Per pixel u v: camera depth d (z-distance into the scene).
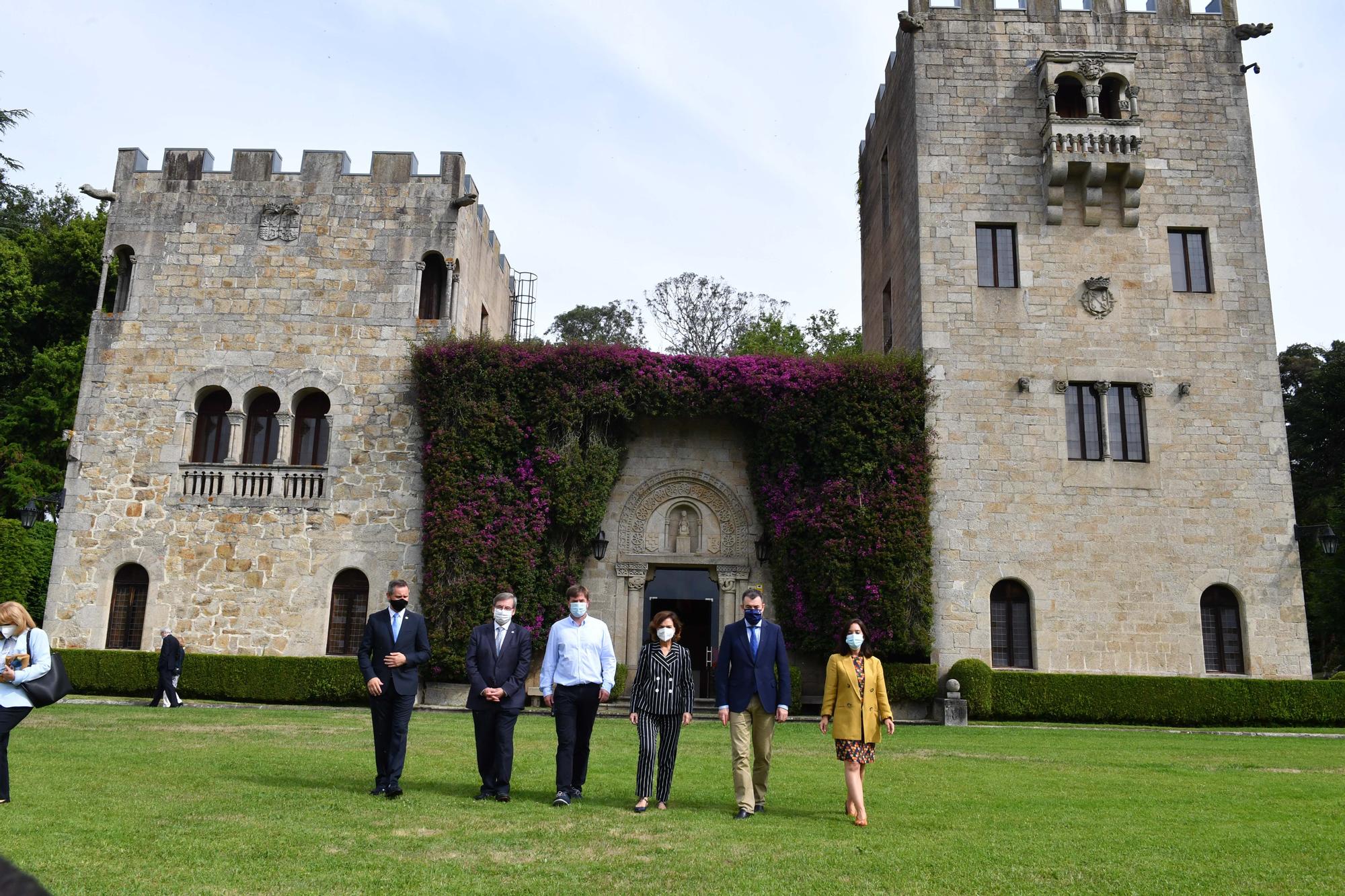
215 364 28.25
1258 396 27.36
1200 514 26.72
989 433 27.08
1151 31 29.28
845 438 26.48
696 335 52.56
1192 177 28.48
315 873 7.66
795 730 21.88
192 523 27.34
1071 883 8.01
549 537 26.98
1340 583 40.31
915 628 25.38
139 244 28.91
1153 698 24.94
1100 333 27.64
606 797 11.85
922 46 29.20
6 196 43.66
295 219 28.98
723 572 28.12
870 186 36.41
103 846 8.34
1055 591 26.28
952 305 27.75
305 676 25.55
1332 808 12.13
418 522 27.23
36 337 40.75
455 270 28.78
